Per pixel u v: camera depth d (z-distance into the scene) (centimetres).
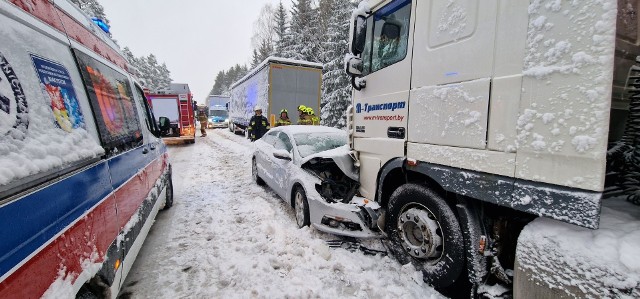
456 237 249
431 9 261
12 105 133
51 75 170
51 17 189
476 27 221
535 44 182
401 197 303
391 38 313
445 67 247
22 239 125
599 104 155
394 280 291
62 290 148
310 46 2772
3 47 135
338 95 1908
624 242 151
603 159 153
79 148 180
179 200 562
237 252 349
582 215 161
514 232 231
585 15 160
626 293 143
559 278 169
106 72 270
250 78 1644
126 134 289
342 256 334
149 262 329
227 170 841
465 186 230
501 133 203
